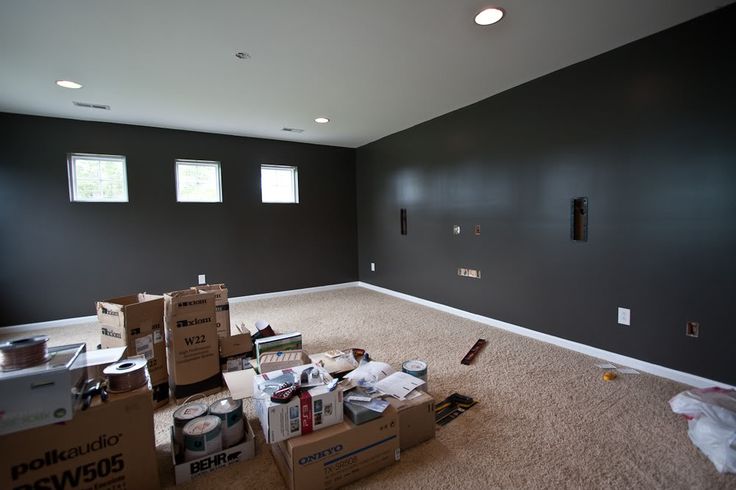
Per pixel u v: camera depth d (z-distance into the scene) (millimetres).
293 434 1471
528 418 1989
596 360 2760
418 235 4680
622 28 2285
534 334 3307
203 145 4766
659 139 2381
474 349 3016
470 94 3473
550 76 3014
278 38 2320
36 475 1271
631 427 1885
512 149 3383
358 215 5984
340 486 1516
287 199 5492
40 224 3965
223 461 1638
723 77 2092
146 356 2129
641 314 2545
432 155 4348
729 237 2123
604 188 2701
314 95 3387
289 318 4094
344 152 5863
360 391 1740
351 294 5402
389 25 2189
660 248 2420
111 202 4281
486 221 3711
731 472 1533
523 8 2029
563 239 3010
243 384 1963
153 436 1462
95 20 2070
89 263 4203
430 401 1807
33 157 3902
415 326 3727
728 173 2105
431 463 1648
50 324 4027
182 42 2348
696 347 2289
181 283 4703
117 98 3395
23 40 2287
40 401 1245
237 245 5043
